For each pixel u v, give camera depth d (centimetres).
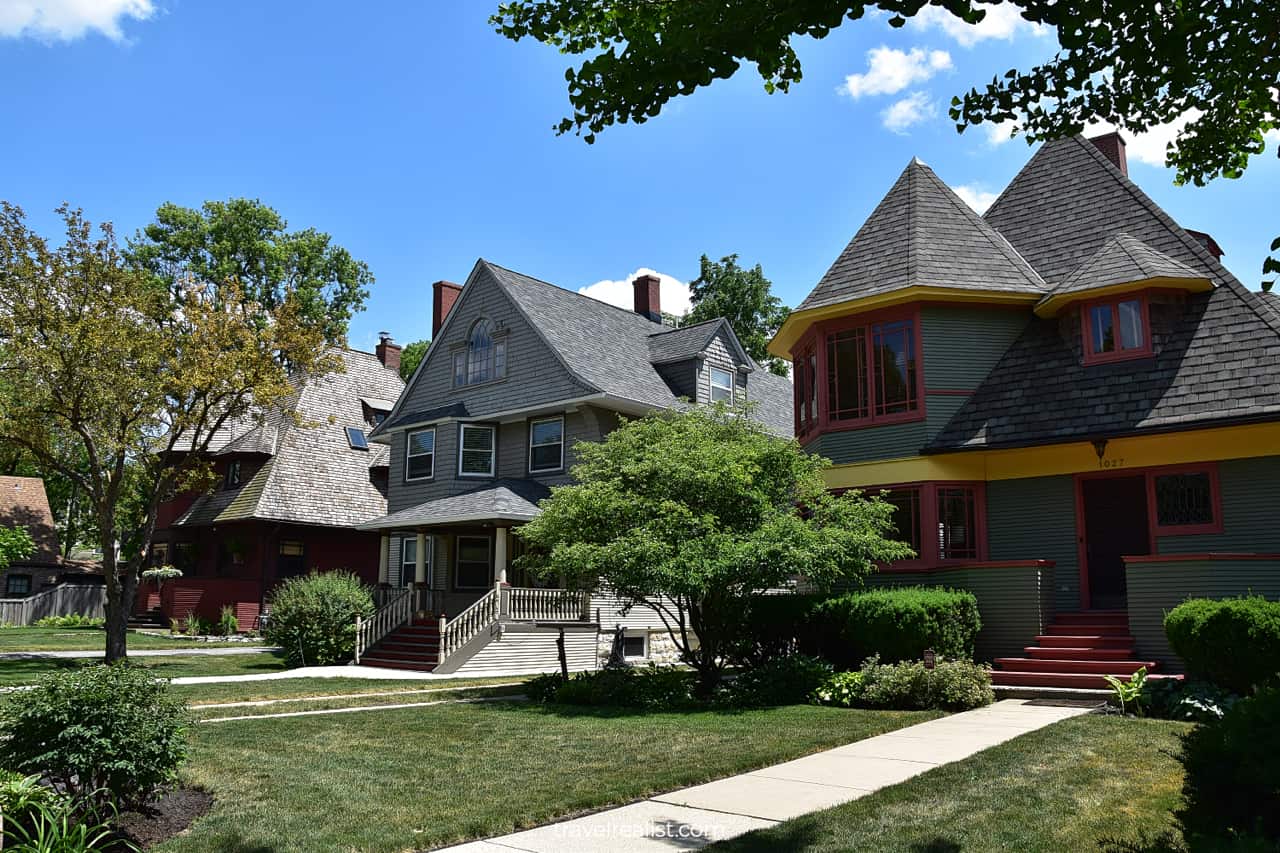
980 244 1841
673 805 730
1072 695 1298
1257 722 598
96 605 3766
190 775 844
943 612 1423
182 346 2234
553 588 2444
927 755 906
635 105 572
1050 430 1573
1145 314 1573
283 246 4766
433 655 2117
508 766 884
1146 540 1545
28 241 2020
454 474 2681
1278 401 1374
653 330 3195
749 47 536
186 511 3562
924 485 1683
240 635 3044
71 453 4238
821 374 1866
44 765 670
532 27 665
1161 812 663
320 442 3488
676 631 2544
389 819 684
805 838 619
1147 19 615
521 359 2661
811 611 1580
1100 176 1894
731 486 1474
